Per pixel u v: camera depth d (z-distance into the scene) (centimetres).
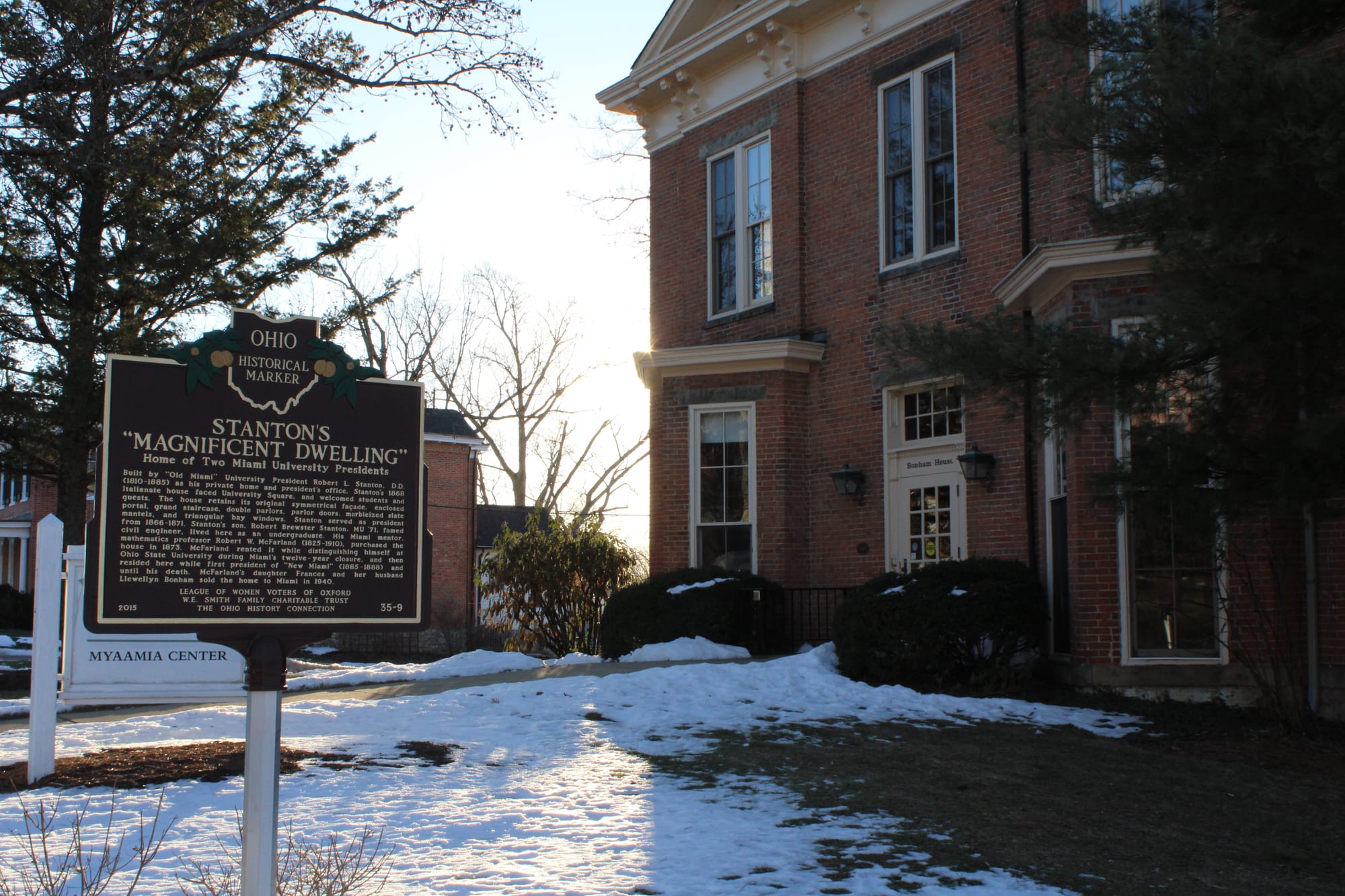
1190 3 1027
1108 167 834
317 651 2917
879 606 1219
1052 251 1147
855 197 1638
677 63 1853
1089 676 1134
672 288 1905
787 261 1719
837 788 768
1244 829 695
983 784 791
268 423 489
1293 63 677
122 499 464
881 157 1600
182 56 1580
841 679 1212
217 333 483
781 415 1652
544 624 1880
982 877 573
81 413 1542
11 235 1570
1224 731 993
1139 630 1138
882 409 1569
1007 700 1121
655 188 1959
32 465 1688
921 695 1140
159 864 577
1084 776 825
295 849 574
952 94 1520
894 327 912
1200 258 750
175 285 1666
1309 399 773
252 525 481
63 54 1450
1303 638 1084
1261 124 677
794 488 1652
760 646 1566
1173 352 769
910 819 686
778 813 695
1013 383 843
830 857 599
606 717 1033
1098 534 1142
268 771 454
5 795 731
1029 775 822
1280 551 1089
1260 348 741
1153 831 680
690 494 1708
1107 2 1304
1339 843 670
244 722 1041
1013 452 1375
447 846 612
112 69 1448
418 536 508
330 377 499
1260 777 835
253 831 446
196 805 700
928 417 1522
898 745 921
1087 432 1137
